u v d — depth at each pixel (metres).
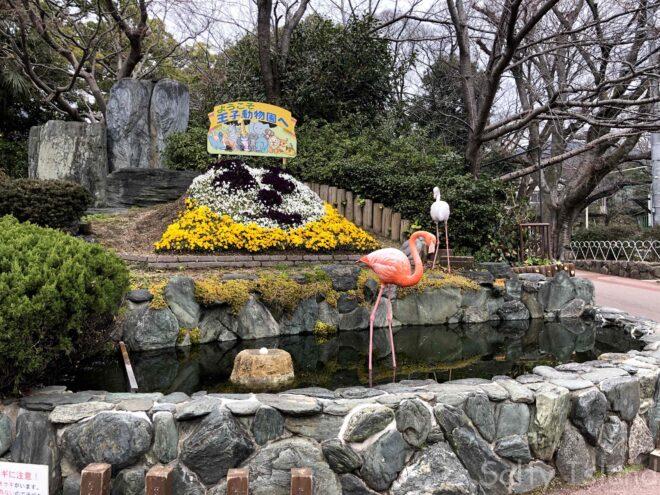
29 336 2.58
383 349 5.07
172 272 5.96
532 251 9.00
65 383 3.66
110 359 4.39
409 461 2.72
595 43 9.10
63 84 17.09
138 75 16.88
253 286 5.48
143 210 8.87
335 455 2.59
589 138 14.77
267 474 2.55
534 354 4.86
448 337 5.66
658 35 8.79
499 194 8.83
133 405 2.62
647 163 18.62
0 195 6.36
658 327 5.41
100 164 9.66
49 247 3.04
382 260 4.15
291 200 8.20
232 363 4.43
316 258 7.10
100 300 2.98
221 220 7.21
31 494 2.27
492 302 6.64
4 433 2.56
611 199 27.31
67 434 2.54
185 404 2.63
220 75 18.16
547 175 16.33
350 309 5.91
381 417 2.64
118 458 2.47
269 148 8.70
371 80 13.42
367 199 8.80
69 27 15.22
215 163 8.66
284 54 13.67
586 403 3.06
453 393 2.85
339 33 13.33
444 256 7.18
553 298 6.80
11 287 2.59
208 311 5.24
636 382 3.31
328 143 11.14
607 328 5.94
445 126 16.89
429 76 17.98
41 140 9.63
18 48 12.91
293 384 3.75
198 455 2.49
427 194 8.25
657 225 14.62
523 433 2.96
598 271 14.06
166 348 4.88
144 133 10.48
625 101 9.41
